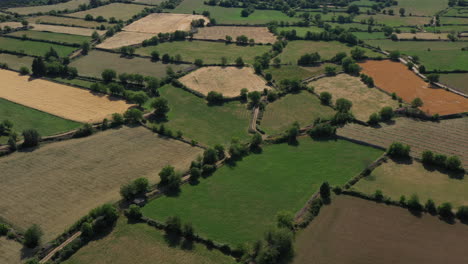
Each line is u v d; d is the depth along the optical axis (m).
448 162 140.88
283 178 139.25
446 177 138.00
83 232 110.81
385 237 112.62
